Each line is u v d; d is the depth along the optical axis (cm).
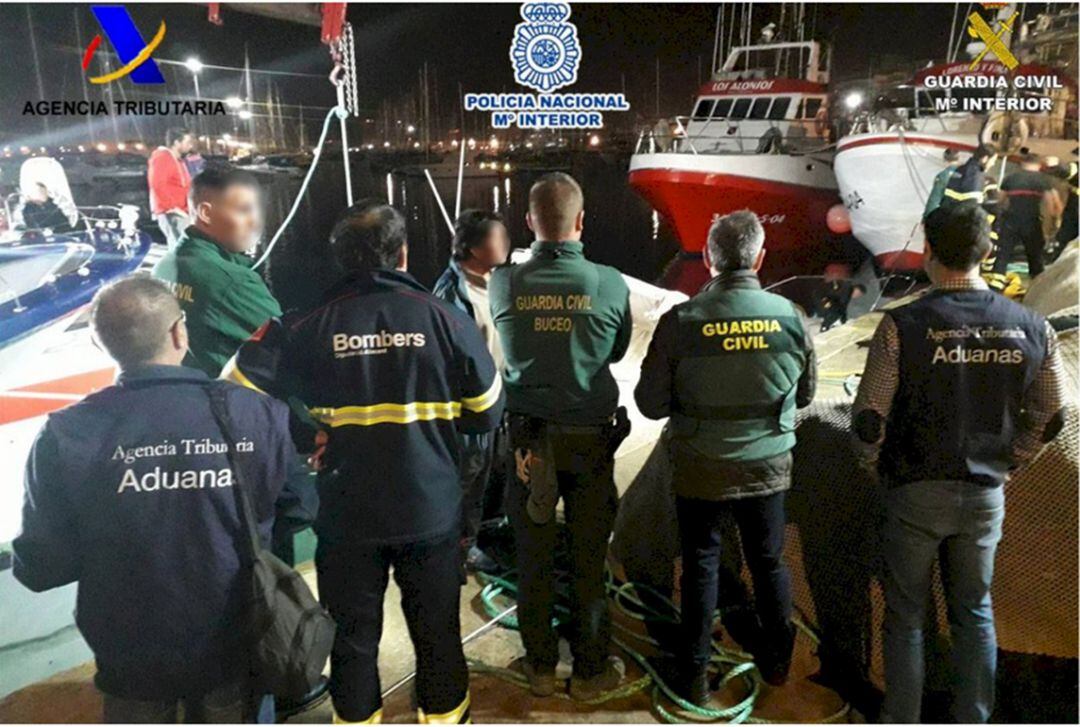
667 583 286
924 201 916
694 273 1305
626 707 233
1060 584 215
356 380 180
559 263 216
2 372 461
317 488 188
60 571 150
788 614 228
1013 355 185
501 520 320
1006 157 671
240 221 227
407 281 188
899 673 204
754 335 207
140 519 149
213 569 153
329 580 188
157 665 152
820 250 1300
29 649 247
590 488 223
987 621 199
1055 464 216
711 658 249
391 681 243
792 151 1253
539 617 229
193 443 152
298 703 226
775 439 214
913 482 193
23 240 709
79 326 554
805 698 237
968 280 192
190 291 223
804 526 261
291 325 184
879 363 193
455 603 198
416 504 184
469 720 223
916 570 199
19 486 318
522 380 218
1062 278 404
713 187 1220
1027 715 223
